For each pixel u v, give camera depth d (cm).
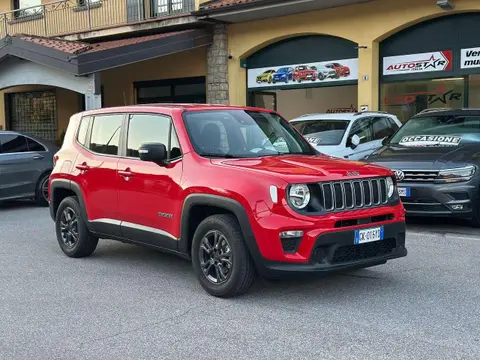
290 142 635
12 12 2114
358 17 1425
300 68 1592
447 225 876
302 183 483
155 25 1708
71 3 2011
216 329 456
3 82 1630
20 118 2327
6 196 1129
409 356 396
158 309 510
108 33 1814
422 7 1322
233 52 1667
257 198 488
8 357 412
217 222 522
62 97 2169
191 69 1800
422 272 613
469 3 1259
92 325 473
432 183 802
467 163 797
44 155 1194
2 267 675
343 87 1526
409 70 1408
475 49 1308
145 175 592
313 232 477
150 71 1917
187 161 557
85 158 684
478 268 626
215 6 1548
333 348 412
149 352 414
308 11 1502
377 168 547
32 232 908
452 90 1356
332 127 1095
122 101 2019
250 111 650
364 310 494
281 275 483
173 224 562
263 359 397
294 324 463
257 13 1515
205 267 541
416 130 966
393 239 533
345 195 501
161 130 599
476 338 427
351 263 495
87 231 693
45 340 442
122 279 612
